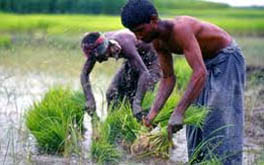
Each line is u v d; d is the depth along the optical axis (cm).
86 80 1145
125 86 1252
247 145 1257
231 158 939
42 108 1222
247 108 1588
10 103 1518
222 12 8050
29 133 1233
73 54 1800
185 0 8556
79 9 6419
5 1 6309
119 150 1160
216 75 925
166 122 1091
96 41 1119
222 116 924
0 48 2203
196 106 952
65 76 1892
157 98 943
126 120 1171
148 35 850
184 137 1303
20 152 1134
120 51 1138
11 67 2003
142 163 1096
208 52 920
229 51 918
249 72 2383
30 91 1742
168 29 853
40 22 4400
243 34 5016
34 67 1989
